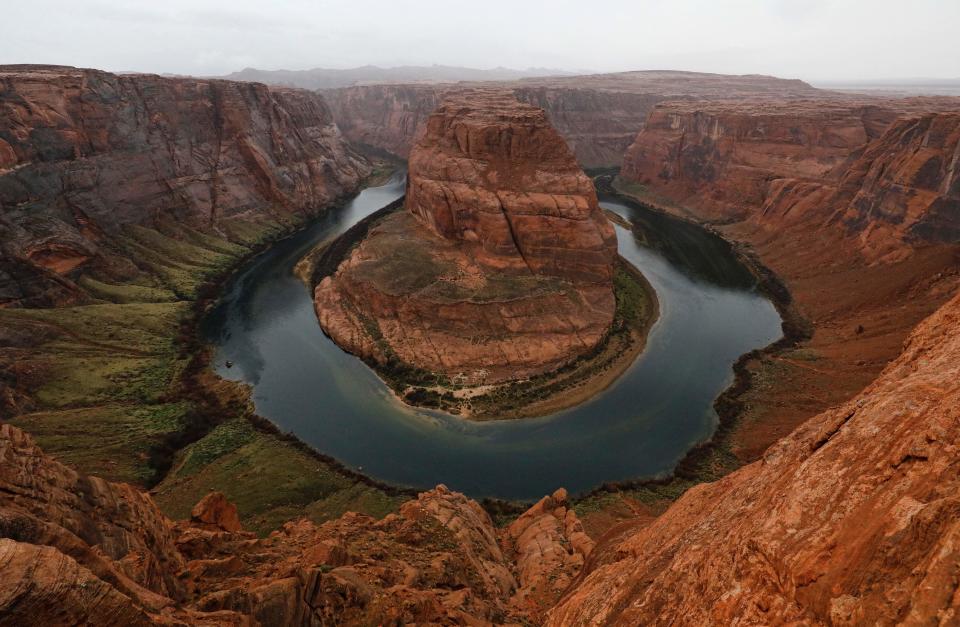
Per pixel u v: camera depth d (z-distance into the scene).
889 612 8.79
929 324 20.80
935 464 10.81
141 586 12.51
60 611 9.16
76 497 14.54
